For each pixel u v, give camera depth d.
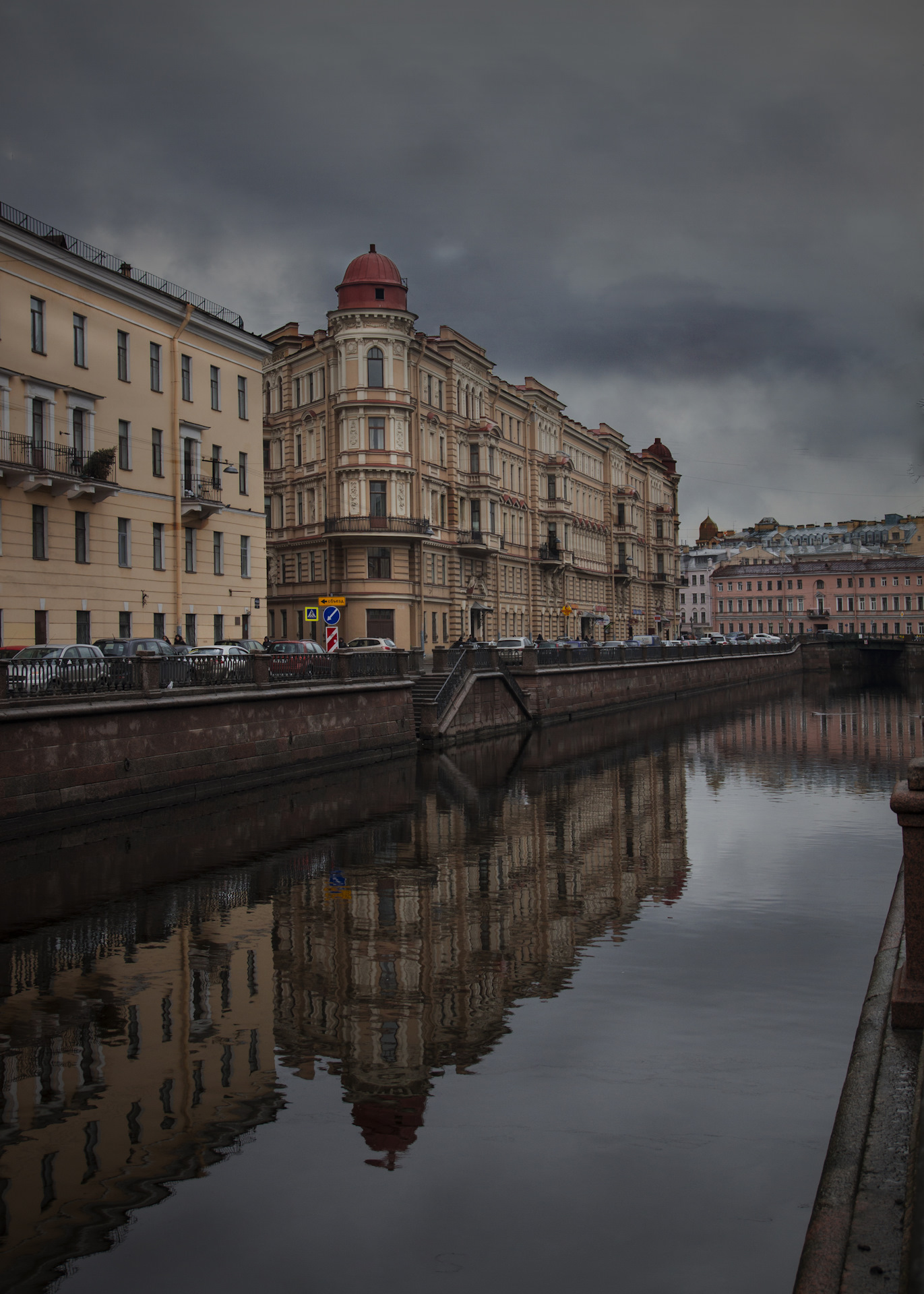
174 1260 6.52
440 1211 7.00
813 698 68.62
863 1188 5.32
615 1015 10.63
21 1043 9.99
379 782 28.39
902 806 7.26
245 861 18.17
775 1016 10.52
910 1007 7.25
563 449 79.94
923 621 129.75
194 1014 10.77
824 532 153.12
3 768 18.33
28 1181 7.44
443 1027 10.35
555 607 77.06
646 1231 6.73
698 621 146.75
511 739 41.22
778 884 16.58
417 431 56.34
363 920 14.44
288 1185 7.37
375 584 54.34
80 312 34.81
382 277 54.22
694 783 28.42
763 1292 6.07
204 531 41.38
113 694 21.12
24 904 15.15
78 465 34.09
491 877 17.03
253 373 44.81
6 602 31.62
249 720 25.84
